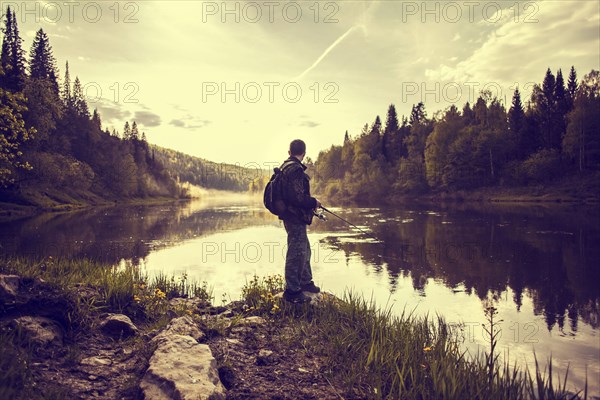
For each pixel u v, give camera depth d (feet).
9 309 10.66
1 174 67.36
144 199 279.90
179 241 49.11
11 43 157.07
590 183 163.22
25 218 92.94
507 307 21.08
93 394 8.19
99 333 11.57
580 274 29.55
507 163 201.05
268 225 75.00
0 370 7.93
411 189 222.48
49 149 172.65
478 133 202.49
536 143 217.56
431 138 215.92
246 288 19.04
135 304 14.80
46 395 7.61
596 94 194.49
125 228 67.72
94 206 174.19
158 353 9.37
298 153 15.74
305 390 9.25
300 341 12.44
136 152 375.45
